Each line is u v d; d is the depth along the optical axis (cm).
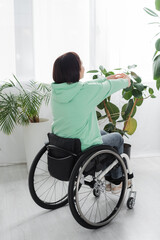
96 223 188
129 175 212
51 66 288
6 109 249
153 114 322
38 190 247
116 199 231
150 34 299
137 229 191
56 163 190
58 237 185
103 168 208
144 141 327
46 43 283
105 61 296
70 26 284
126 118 283
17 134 299
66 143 184
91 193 241
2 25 274
